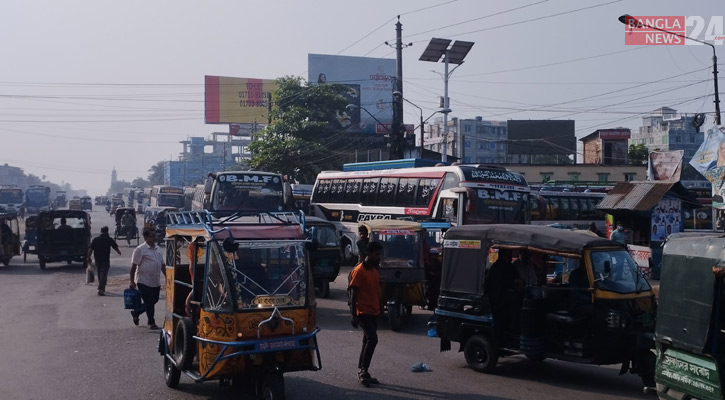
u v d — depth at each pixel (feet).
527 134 207.00
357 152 167.73
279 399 22.61
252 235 24.39
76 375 29.40
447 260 32.60
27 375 29.35
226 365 22.76
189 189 194.08
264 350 22.82
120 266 82.99
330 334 39.58
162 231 116.57
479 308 30.45
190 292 27.30
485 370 30.25
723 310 19.83
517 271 31.40
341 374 29.68
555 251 28.45
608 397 26.27
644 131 327.88
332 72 204.03
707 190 119.14
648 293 28.14
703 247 20.44
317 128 151.02
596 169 178.29
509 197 67.97
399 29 101.35
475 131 290.35
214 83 222.48
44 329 40.40
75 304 51.08
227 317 22.85
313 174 149.18
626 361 27.09
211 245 24.02
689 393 20.71
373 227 42.45
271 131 150.00
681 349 21.01
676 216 69.36
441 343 33.12
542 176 179.32
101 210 346.74
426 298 43.78
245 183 70.64
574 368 31.68
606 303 26.94
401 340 38.09
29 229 89.61
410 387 27.55
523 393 26.78
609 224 75.66
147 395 26.35
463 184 66.54
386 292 41.37
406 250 42.45
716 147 63.16
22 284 64.59
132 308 40.98
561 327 28.55
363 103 205.36
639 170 176.76
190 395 26.37
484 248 30.76
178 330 26.16
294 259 24.57
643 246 70.23
